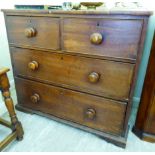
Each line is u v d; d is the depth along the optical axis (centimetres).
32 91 130
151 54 99
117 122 108
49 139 119
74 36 94
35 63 114
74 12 88
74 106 117
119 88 97
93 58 95
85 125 120
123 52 87
